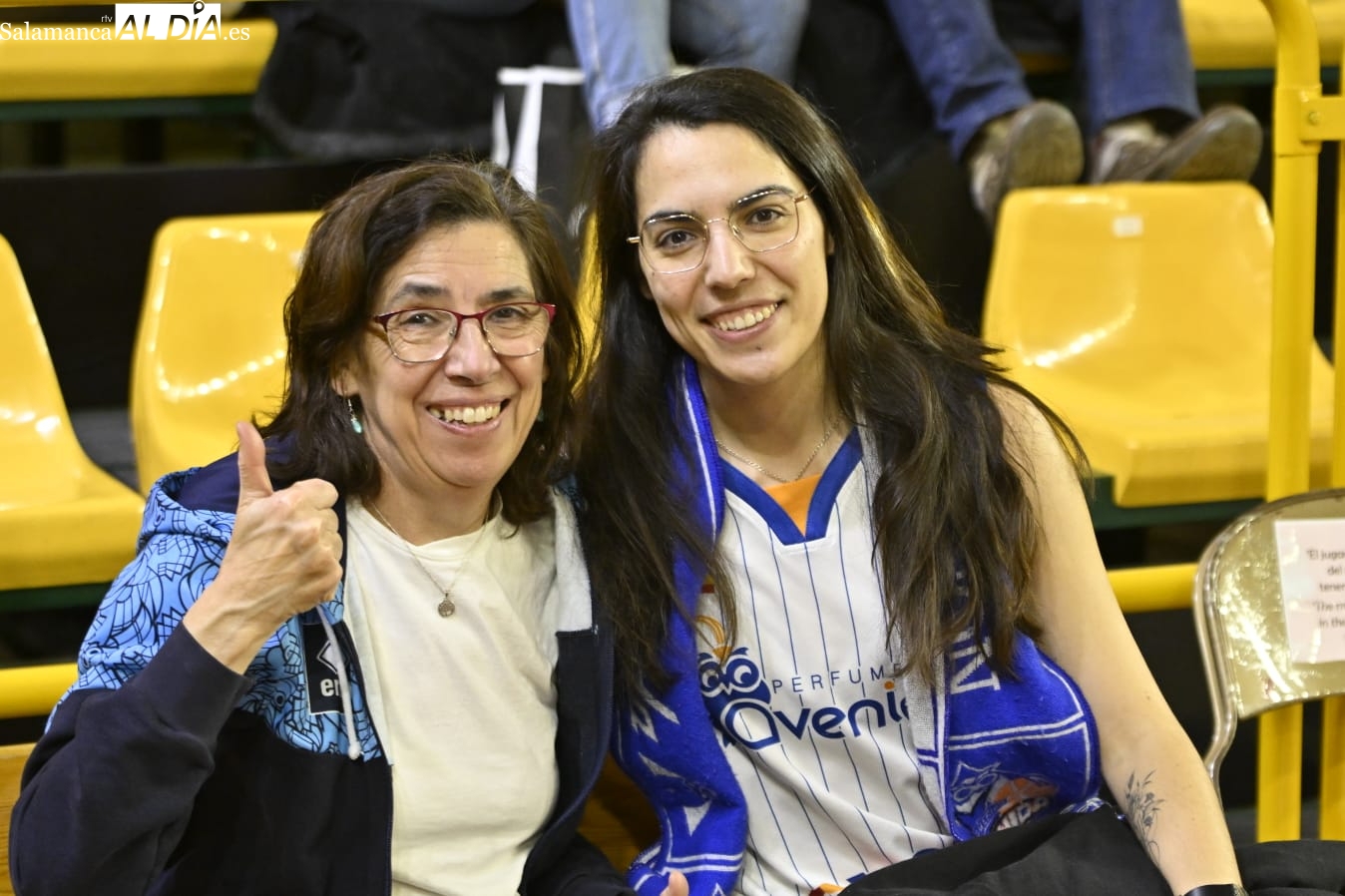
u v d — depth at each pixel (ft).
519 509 4.63
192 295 7.95
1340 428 6.26
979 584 4.82
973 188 9.02
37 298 8.89
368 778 4.26
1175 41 9.14
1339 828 6.28
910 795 4.91
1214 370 8.71
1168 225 8.86
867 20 9.11
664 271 4.76
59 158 10.34
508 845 4.51
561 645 4.66
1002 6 9.62
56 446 7.45
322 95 8.86
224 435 7.70
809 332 4.79
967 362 5.08
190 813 3.88
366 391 4.39
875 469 4.93
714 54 8.53
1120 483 7.55
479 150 8.99
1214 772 5.56
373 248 4.25
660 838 5.16
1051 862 4.54
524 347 4.34
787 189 4.71
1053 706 4.84
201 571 4.08
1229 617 5.78
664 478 4.89
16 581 6.59
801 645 4.86
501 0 8.75
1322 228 10.10
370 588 4.39
